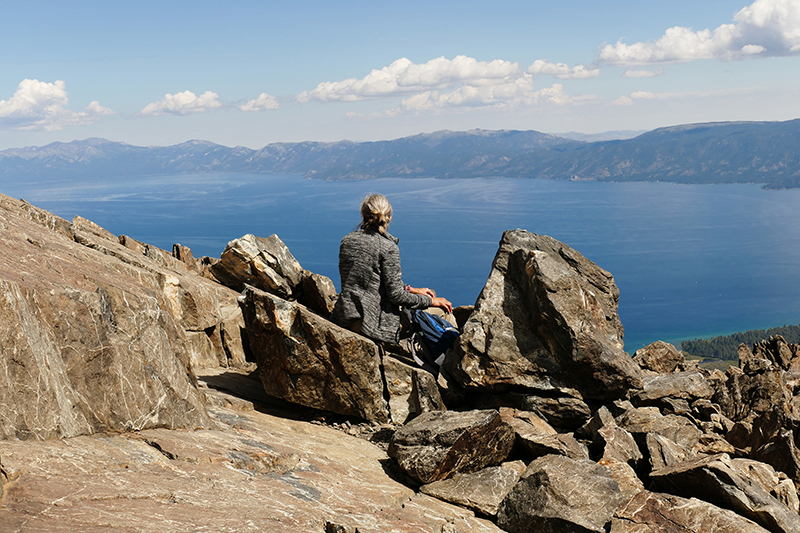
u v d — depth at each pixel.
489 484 4.81
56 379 3.34
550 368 6.62
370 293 7.14
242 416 5.75
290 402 6.83
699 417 7.00
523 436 5.44
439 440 4.90
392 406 6.65
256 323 6.46
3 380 2.95
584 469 4.64
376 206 7.16
